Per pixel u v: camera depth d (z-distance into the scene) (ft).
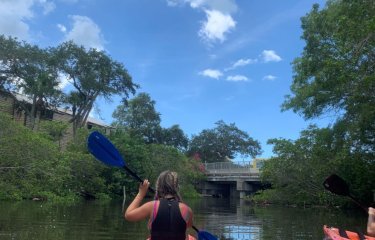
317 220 55.42
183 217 12.05
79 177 98.53
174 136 219.20
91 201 89.04
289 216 62.64
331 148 73.72
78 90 135.44
